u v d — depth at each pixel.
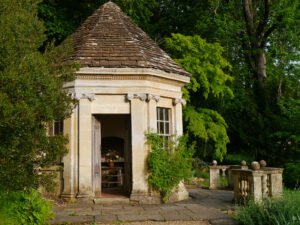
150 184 9.24
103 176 12.84
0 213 5.66
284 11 17.47
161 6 21.81
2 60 4.51
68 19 16.55
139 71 9.23
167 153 9.46
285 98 16.94
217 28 19.47
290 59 18.69
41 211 6.10
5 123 4.17
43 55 5.57
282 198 6.64
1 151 4.37
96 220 6.62
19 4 5.35
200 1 19.75
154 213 7.33
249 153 17.42
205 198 9.80
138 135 9.25
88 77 9.19
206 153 16.94
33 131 4.76
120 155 14.80
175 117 10.44
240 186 8.40
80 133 9.07
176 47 14.19
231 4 20.12
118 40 10.07
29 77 4.46
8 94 4.38
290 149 14.98
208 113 15.00
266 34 18.91
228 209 7.82
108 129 14.81
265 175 7.77
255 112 16.56
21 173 4.66
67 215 7.07
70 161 9.01
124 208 8.06
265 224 5.89
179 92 10.65
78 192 8.91
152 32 20.22
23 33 4.95
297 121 14.95
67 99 5.54
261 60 19.42
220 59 14.47
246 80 21.17
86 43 9.81
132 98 9.31
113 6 11.58
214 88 14.35
